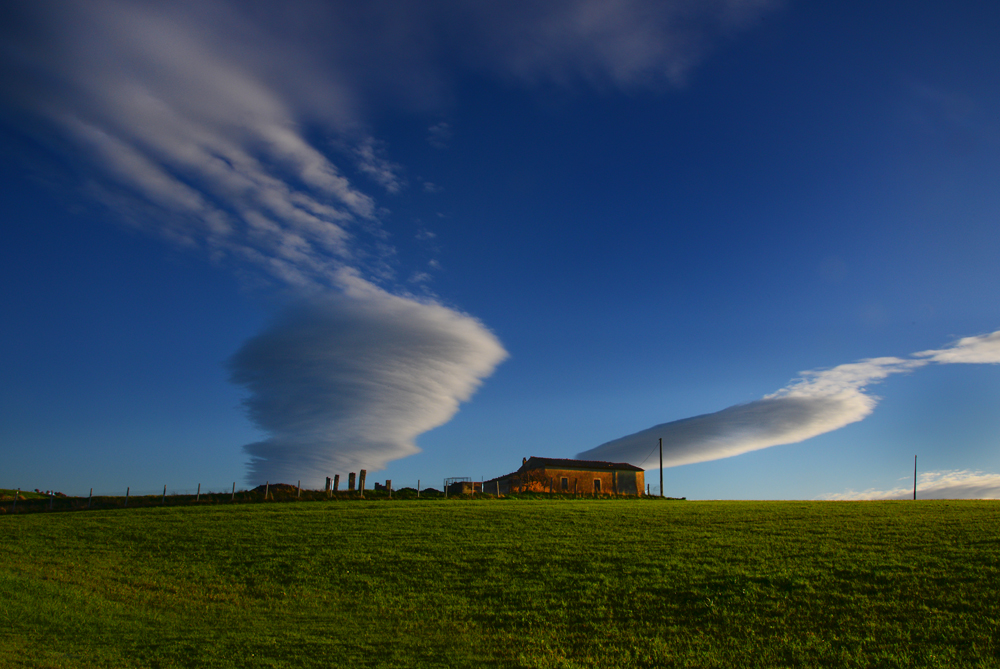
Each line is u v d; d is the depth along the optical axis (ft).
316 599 87.86
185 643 69.26
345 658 64.69
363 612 81.76
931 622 64.69
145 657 64.75
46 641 67.62
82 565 107.34
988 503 142.82
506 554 106.01
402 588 91.30
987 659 55.67
